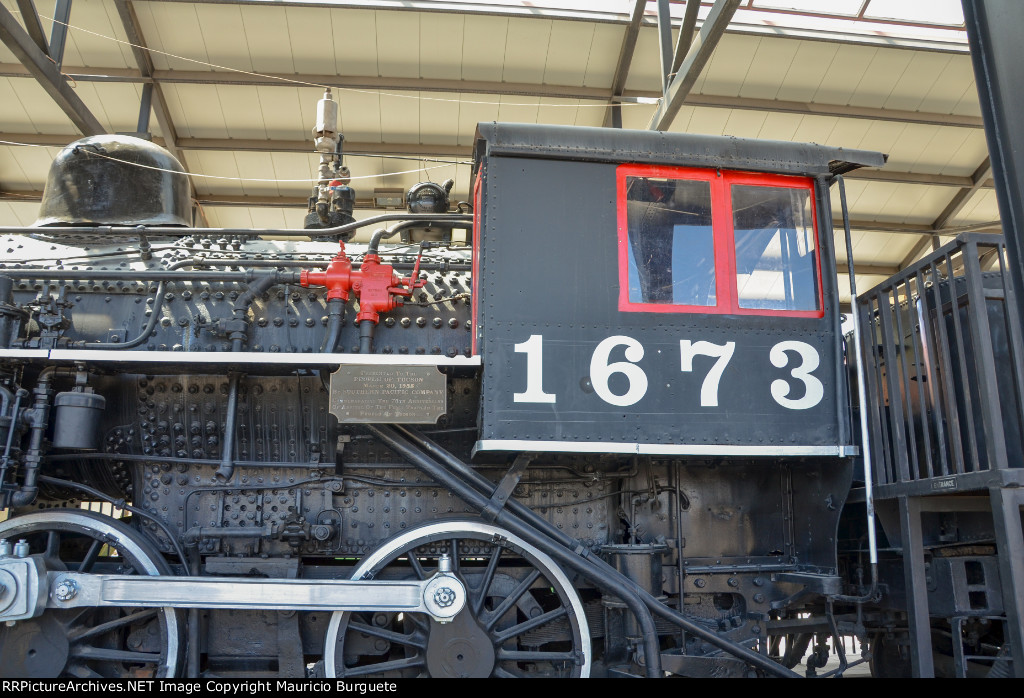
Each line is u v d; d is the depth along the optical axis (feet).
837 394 14.02
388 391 13.19
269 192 48.42
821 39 39.70
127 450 15.17
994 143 11.03
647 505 15.35
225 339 15.06
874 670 18.30
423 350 15.20
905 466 14.65
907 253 54.75
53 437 14.58
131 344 14.20
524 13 38.34
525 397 13.21
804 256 14.67
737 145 14.61
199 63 40.29
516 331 13.47
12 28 31.19
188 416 15.07
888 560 15.88
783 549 15.64
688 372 13.73
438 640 13.57
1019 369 12.81
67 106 37.60
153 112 42.16
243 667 14.51
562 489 15.44
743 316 14.15
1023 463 14.15
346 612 13.80
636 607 13.58
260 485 14.96
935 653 17.19
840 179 15.23
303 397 15.07
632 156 14.28
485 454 14.85
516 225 13.87
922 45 40.22
